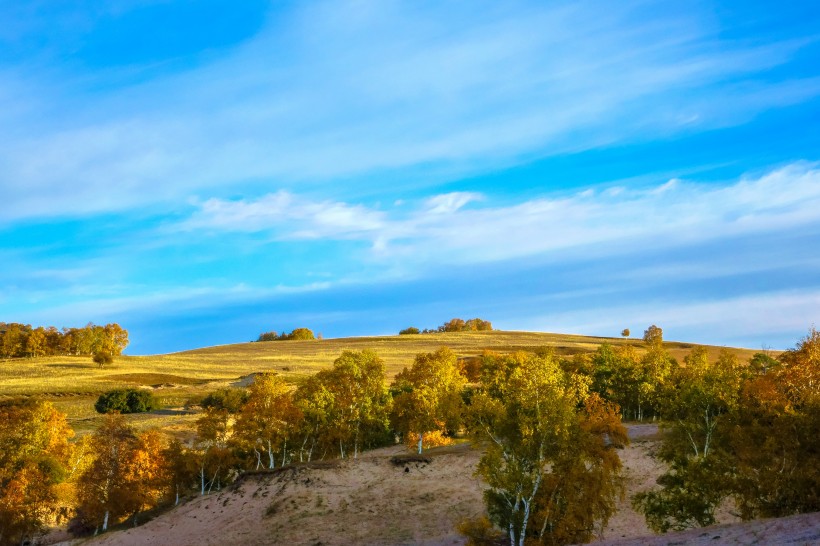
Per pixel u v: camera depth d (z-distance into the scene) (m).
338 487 62.97
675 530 41.03
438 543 50.41
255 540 55.34
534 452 41.75
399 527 54.38
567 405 42.22
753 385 54.41
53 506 78.50
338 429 74.88
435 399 72.25
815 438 38.78
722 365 68.50
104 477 69.38
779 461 39.94
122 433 72.19
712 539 32.62
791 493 36.38
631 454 60.91
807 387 52.12
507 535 44.25
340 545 52.34
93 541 62.81
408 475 63.88
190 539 58.50
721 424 47.97
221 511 62.81
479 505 56.34
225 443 82.50
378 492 61.28
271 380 76.50
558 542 40.16
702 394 54.88
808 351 58.12
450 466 64.56
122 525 68.75
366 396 78.12
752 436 41.59
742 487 38.53
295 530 55.81
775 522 32.88
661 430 66.88
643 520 50.16
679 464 44.69
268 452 77.31
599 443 42.34
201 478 73.88
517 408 43.06
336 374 79.38
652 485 55.00
